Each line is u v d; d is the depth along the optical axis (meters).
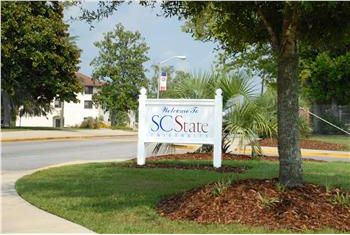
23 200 8.75
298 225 6.56
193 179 11.05
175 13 8.34
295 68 7.69
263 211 6.89
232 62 25.28
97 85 74.69
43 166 15.20
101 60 60.38
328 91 33.69
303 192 7.37
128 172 12.33
